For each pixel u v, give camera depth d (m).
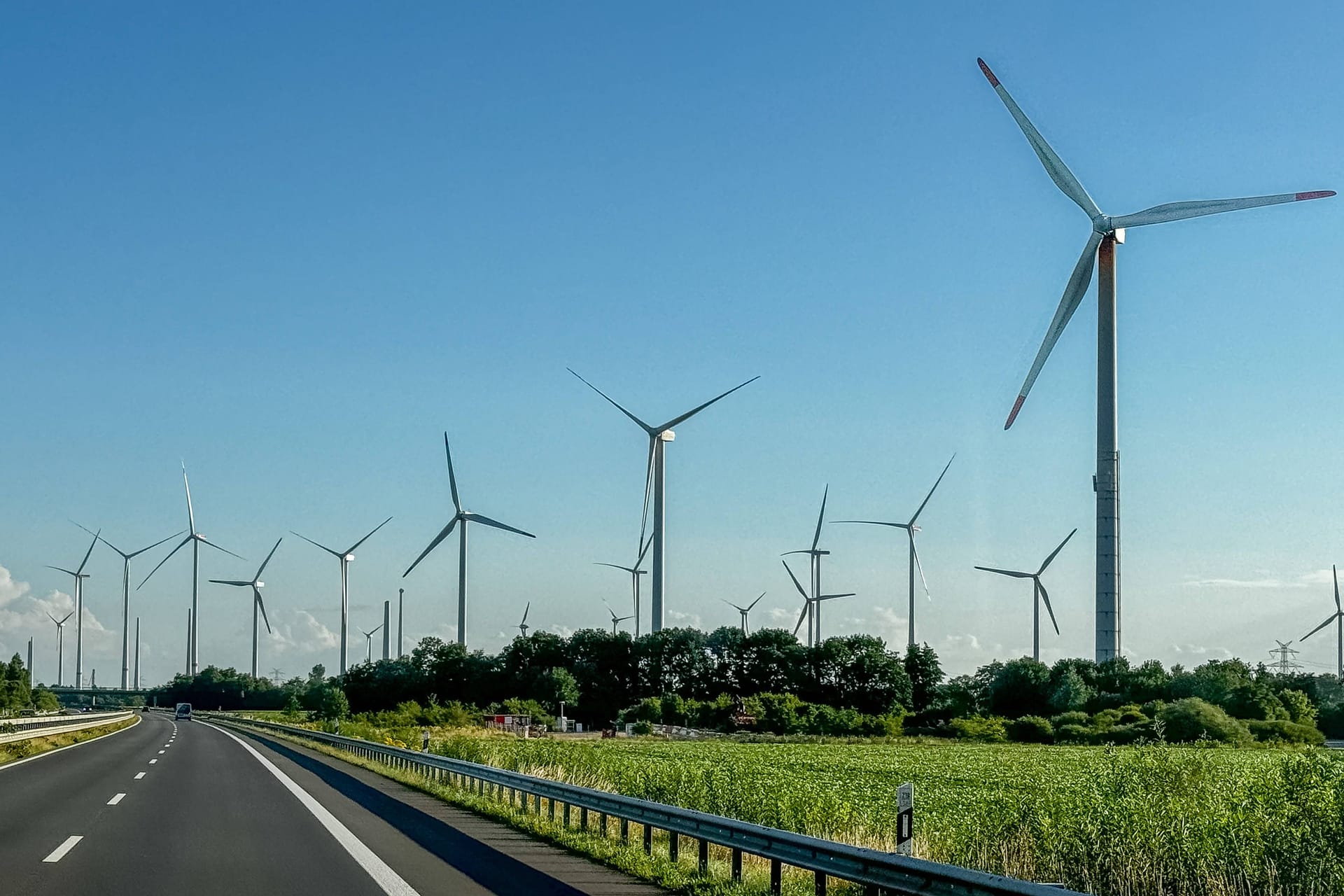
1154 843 15.78
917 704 153.00
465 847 19.14
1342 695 143.50
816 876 14.35
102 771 37.12
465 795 28.27
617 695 158.50
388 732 74.94
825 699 149.62
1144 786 18.34
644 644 161.88
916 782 47.09
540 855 18.39
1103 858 15.88
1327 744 106.19
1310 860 14.58
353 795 29.38
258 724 91.81
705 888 15.22
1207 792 18.45
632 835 21.39
